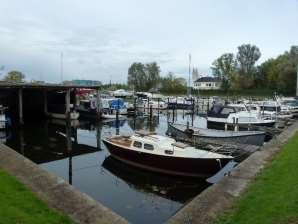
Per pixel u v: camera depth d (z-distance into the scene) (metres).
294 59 84.81
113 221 8.60
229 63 94.69
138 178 17.61
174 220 8.80
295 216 7.81
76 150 24.69
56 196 9.98
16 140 29.16
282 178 11.05
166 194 15.16
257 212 8.59
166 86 96.88
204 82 112.19
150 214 12.72
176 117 46.88
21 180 11.29
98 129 36.06
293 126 27.38
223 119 32.75
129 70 105.06
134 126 38.62
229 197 10.20
